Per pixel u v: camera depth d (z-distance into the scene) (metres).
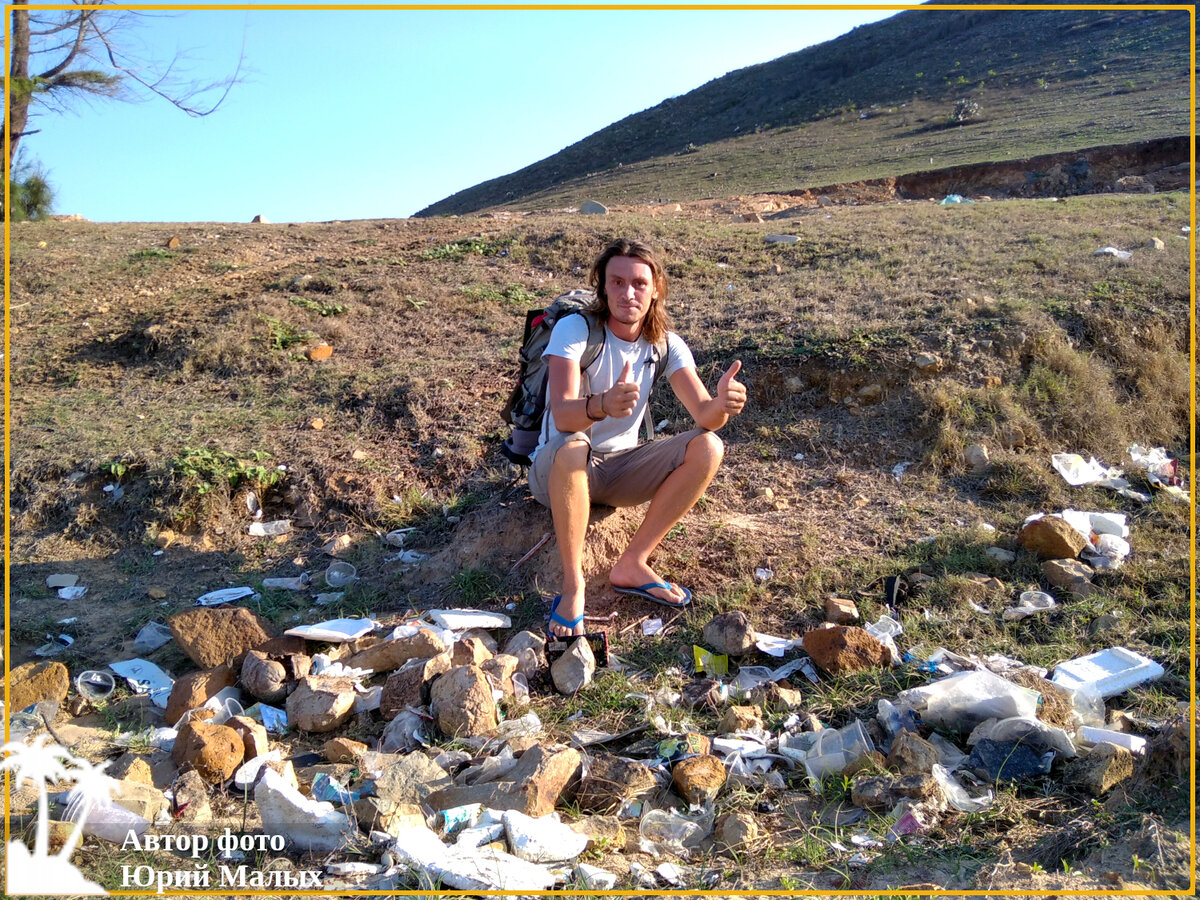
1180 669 3.17
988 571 3.94
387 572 4.28
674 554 4.09
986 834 2.44
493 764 2.81
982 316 5.91
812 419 5.27
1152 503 4.42
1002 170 20.05
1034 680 3.00
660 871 2.37
